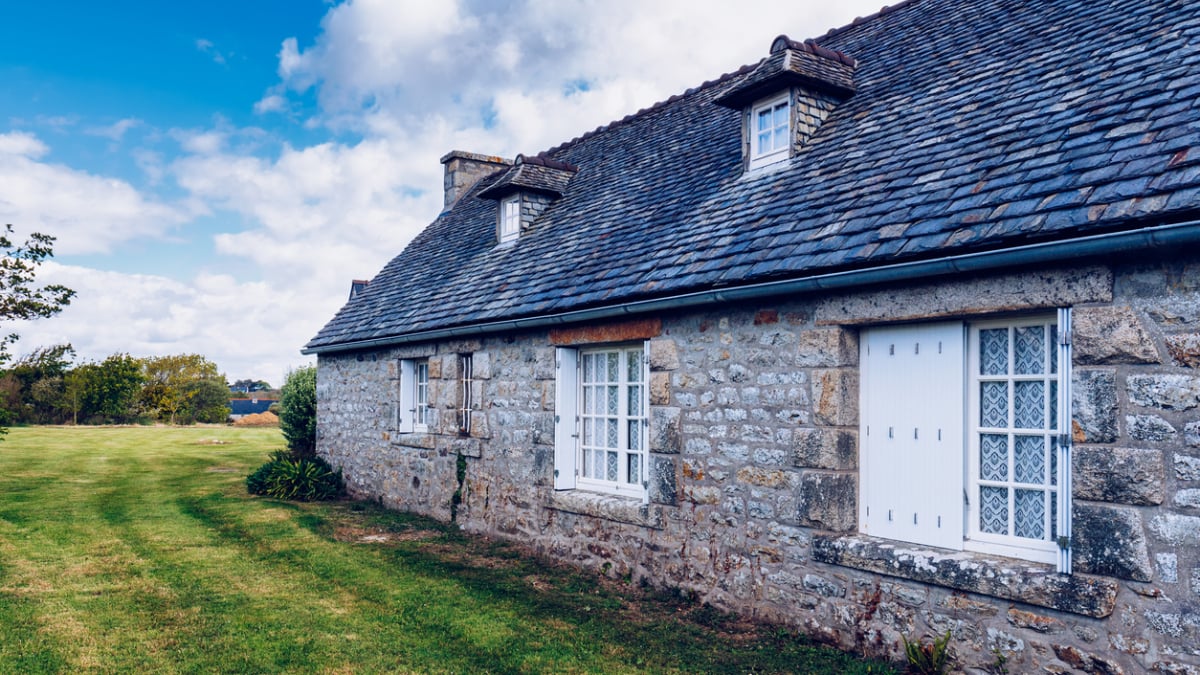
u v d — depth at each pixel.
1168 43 5.71
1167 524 4.18
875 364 5.79
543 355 8.77
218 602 6.84
